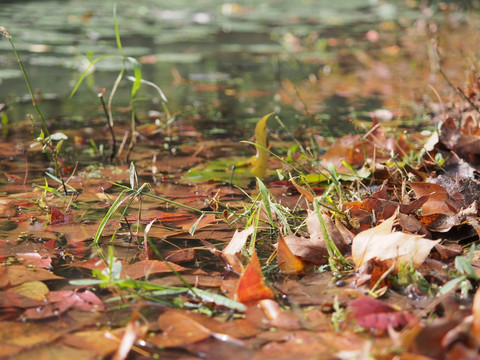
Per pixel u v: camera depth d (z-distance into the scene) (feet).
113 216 6.03
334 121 9.41
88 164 7.20
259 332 4.78
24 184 6.64
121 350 4.54
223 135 8.71
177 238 5.72
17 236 5.72
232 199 6.35
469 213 5.70
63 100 11.09
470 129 6.98
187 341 4.72
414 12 26.63
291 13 27.68
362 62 15.74
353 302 4.84
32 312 4.92
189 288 5.00
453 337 4.49
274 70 14.60
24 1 28.84
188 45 18.21
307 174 6.79
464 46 14.93
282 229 5.74
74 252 5.51
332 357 4.59
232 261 5.33
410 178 6.20
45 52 16.20
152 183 6.70
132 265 5.35
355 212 5.76
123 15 25.23
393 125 8.90
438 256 5.41
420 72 13.76
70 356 4.63
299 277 5.25
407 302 5.00
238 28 22.40
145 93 11.97
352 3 32.50
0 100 10.93
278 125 9.25
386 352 4.53
